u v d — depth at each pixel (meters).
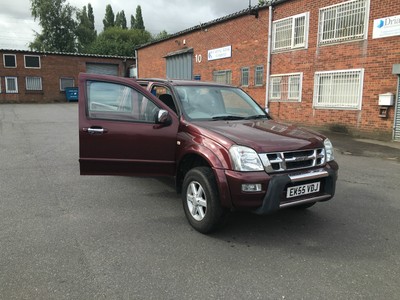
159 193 5.47
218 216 3.82
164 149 4.50
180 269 3.22
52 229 4.04
